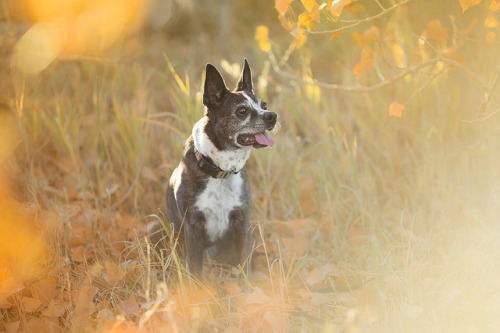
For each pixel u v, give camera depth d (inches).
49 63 380.5
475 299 212.1
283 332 197.8
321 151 327.9
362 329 198.7
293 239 263.4
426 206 285.3
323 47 422.3
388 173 314.5
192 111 311.9
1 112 336.2
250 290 230.8
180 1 475.5
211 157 223.6
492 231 248.7
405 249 249.1
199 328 203.8
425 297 216.1
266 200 291.1
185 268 240.4
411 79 326.0
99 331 192.4
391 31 255.0
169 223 251.3
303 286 239.8
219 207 229.6
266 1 474.0
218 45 454.3
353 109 345.7
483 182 291.1
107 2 424.8
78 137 322.3
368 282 231.8
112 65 385.7
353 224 280.4
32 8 412.8
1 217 248.5
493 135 294.4
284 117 363.6
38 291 212.7
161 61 428.8
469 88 323.0
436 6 331.6
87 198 299.4
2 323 202.8
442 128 312.8
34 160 322.3
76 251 243.9
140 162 305.1
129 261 233.6
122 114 324.8
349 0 205.3
